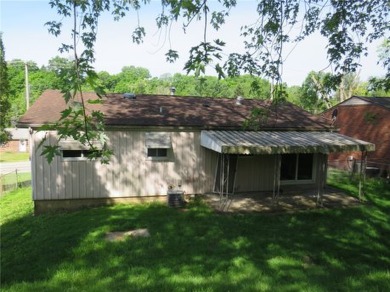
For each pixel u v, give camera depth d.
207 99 21.78
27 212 15.16
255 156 17.78
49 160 3.90
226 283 7.84
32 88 63.88
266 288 7.55
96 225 12.38
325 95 9.22
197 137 16.78
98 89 3.85
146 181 16.12
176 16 4.83
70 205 15.22
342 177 22.58
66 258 9.52
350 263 9.50
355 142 16.14
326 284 7.79
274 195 16.17
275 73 8.00
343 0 8.48
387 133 23.53
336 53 8.78
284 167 18.64
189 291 7.45
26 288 7.62
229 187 17.42
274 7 8.13
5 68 31.55
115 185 15.66
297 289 7.48
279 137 16.36
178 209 14.85
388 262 9.66
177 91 68.06
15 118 51.59
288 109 21.20
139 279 8.09
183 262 9.21
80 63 3.84
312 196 16.97
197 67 4.66
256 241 11.04
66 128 3.86
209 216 13.62
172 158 16.44
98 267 8.88
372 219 13.84
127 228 12.23
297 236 11.68
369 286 7.68
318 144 15.28
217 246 10.48
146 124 15.52
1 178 21.31
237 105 20.88
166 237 11.20
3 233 12.34
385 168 22.69
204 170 16.98
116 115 16.09
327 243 11.10
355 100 26.69
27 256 9.73
